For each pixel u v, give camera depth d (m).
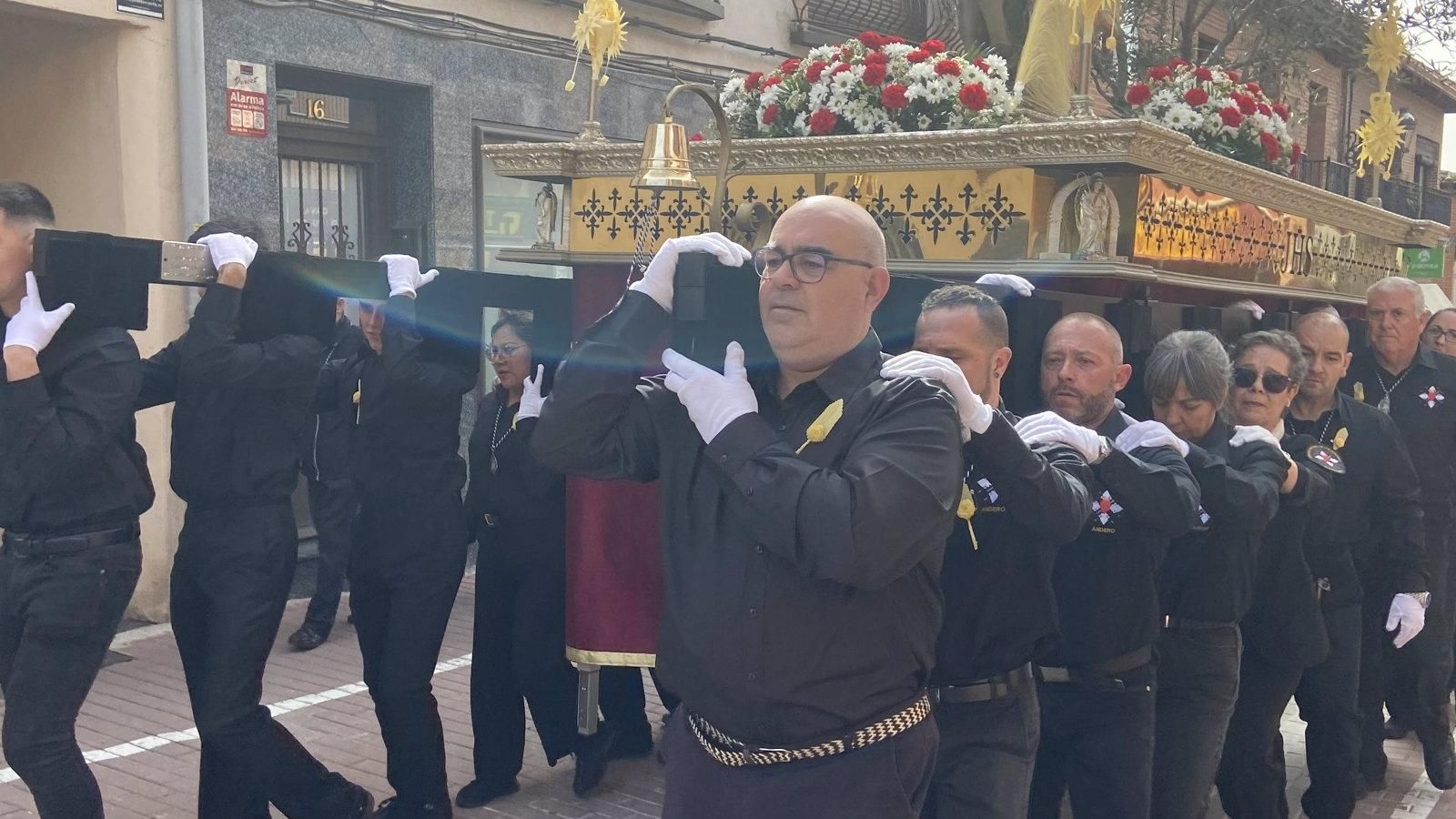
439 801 4.32
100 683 6.06
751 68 10.87
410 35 8.05
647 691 6.34
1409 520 4.62
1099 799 3.36
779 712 2.29
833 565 2.13
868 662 2.30
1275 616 4.02
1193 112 4.60
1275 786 4.20
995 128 3.55
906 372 2.39
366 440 4.27
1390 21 6.13
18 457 3.23
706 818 2.40
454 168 8.41
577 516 3.74
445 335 4.29
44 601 3.32
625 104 9.68
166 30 6.85
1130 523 3.29
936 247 3.71
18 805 4.59
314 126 7.84
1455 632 5.39
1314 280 5.21
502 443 4.64
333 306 3.87
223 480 3.70
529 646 4.66
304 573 7.89
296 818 3.96
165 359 3.80
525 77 8.86
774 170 3.91
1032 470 2.72
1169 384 3.69
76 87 6.88
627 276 4.07
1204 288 4.08
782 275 2.33
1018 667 3.04
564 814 4.68
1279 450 3.72
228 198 7.11
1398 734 5.89
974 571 3.00
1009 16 5.63
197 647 3.85
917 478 2.18
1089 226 3.48
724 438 2.25
